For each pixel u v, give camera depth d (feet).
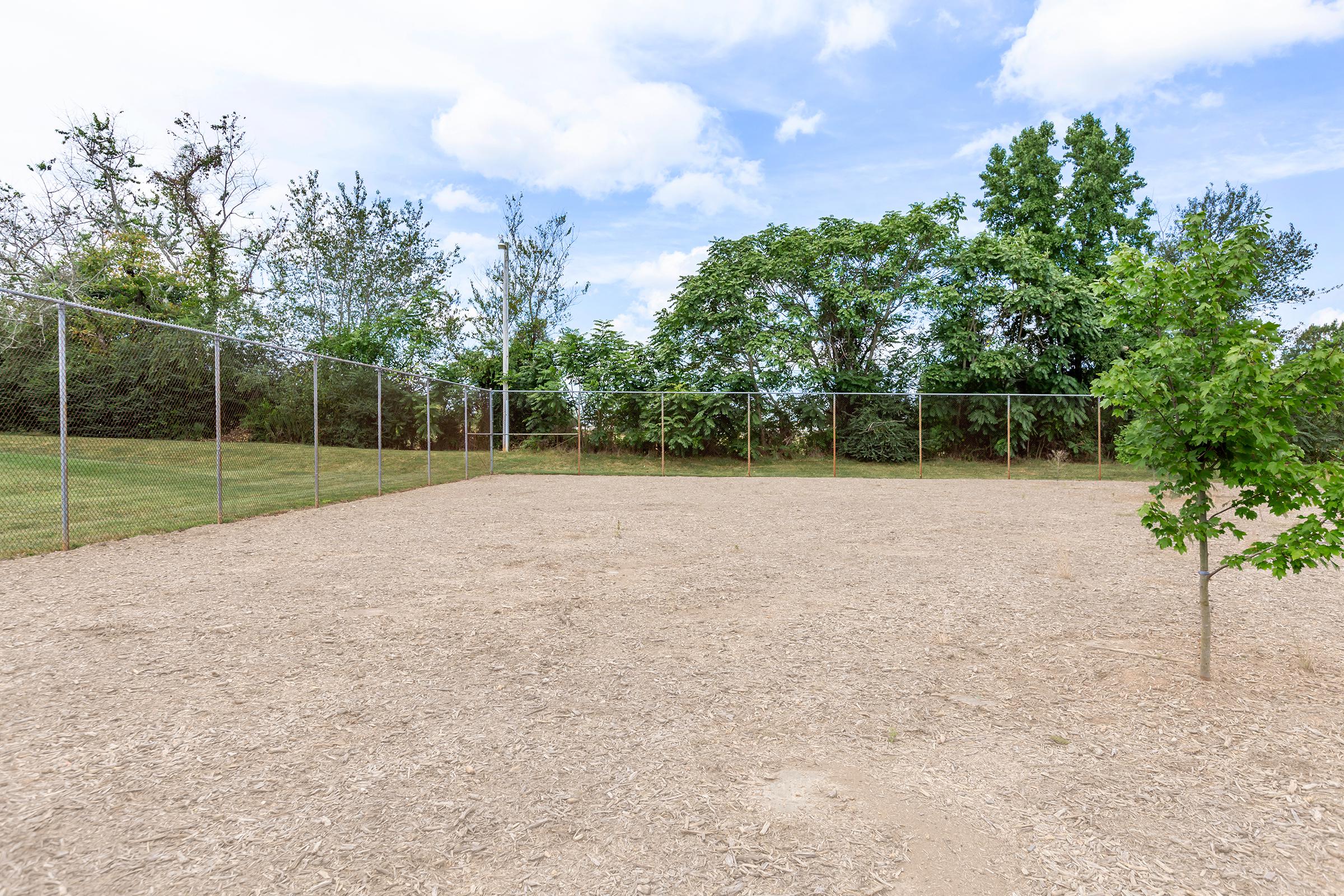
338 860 7.45
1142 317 13.34
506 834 8.02
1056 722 11.27
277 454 44.78
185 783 9.06
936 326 79.36
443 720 11.20
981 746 10.39
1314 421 41.70
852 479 66.18
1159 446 12.76
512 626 16.46
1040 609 18.19
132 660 13.84
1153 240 89.15
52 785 8.96
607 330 82.64
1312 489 11.55
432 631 15.97
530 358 88.02
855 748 10.32
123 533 29.14
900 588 20.47
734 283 77.36
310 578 21.33
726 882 7.15
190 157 94.02
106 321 34.19
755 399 75.10
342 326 99.35
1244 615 17.56
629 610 17.94
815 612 17.87
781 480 63.98
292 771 9.46
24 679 12.73
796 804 8.74
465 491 51.98
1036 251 79.71
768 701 12.10
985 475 70.59
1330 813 8.52
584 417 77.25
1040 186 87.51
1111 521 35.83
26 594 19.07
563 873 7.29
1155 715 11.53
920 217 78.95
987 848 7.82
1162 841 7.95
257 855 7.52
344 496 44.83
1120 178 88.53
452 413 65.21
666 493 50.26
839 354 83.92
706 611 17.89
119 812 8.35
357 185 104.06
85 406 33.50
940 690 12.60
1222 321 12.23
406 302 105.81
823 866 7.45
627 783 9.23
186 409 37.47
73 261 82.38
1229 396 11.53
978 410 75.56
